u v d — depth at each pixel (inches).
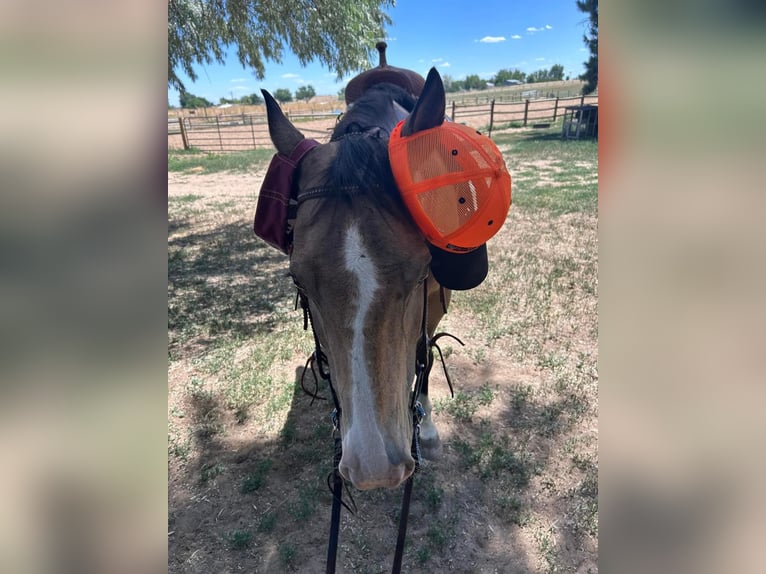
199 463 114.9
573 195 360.8
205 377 148.3
